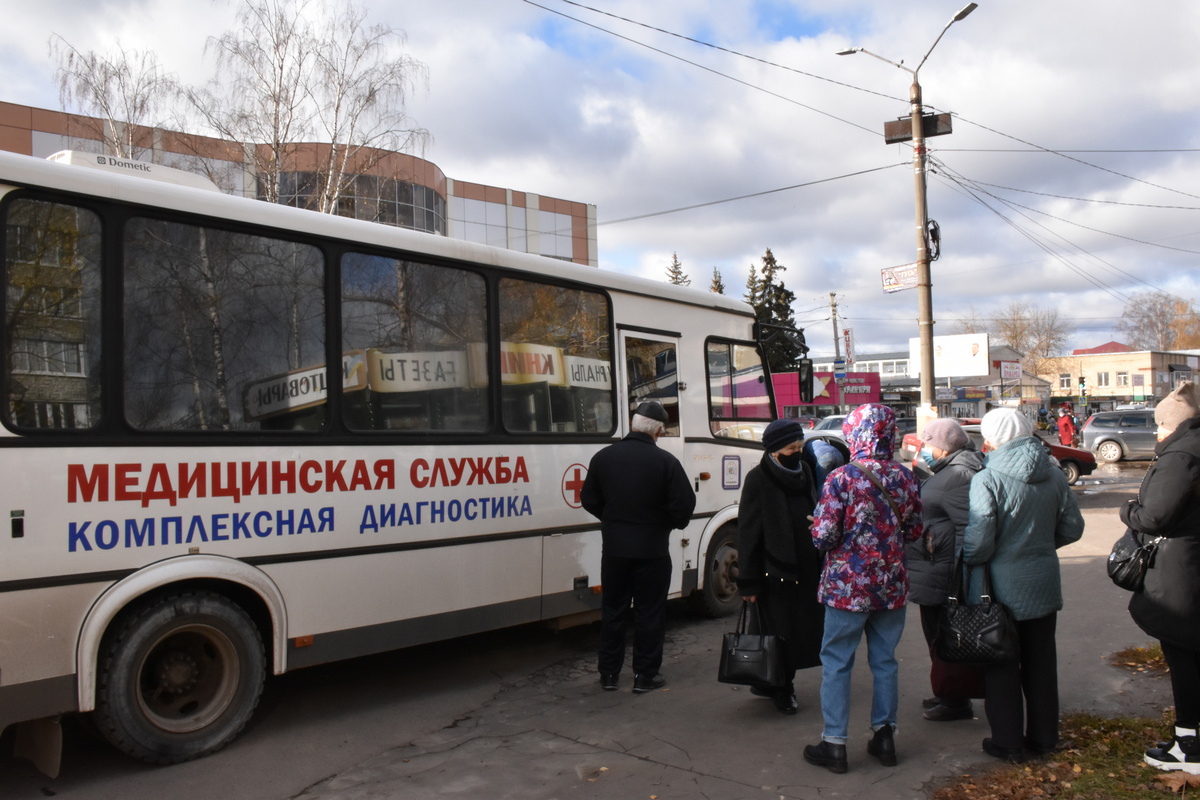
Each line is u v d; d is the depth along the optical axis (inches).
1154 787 152.7
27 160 157.2
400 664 252.2
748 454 315.6
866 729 191.6
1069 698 208.1
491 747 186.2
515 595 232.2
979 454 197.6
